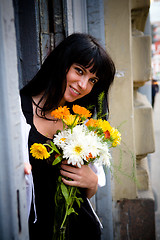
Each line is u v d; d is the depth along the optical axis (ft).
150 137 6.08
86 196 3.46
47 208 3.26
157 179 10.43
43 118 3.41
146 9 5.66
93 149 2.70
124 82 5.19
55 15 4.75
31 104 3.45
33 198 3.05
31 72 4.85
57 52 3.37
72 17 4.77
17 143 2.03
